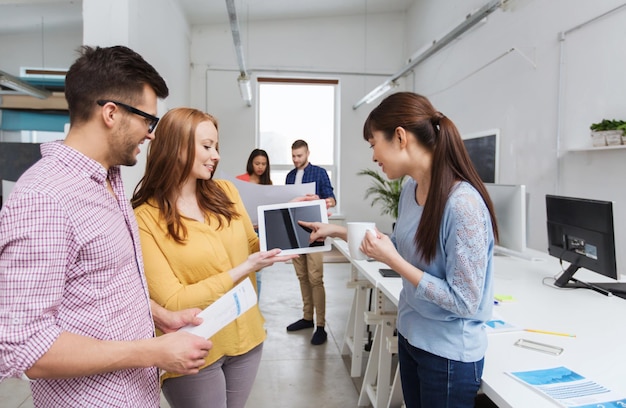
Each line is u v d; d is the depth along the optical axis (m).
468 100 4.76
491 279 0.98
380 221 6.59
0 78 4.04
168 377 1.22
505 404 0.93
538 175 3.62
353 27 6.43
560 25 3.33
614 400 0.93
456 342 0.98
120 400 0.81
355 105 6.24
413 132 0.99
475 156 4.61
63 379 0.77
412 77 6.36
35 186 0.68
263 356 2.90
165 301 1.14
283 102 6.56
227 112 6.31
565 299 1.75
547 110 3.50
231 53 6.26
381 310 2.08
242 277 1.25
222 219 1.32
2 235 0.65
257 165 3.53
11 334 0.64
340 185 6.50
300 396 2.40
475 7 4.37
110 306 0.79
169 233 1.18
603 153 2.96
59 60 5.80
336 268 5.64
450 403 1.00
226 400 1.34
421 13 5.86
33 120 5.25
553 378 1.03
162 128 1.19
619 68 2.80
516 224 2.28
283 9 5.85
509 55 3.99
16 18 5.12
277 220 1.38
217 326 1.03
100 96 0.77
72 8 4.78
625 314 1.56
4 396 2.31
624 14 2.75
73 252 0.72
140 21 3.47
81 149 0.78
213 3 5.37
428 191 0.98
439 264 0.98
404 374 1.18
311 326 3.40
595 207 1.77
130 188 3.27
